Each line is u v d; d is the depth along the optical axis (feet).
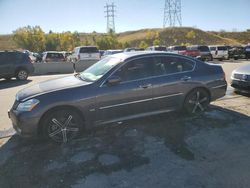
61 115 16.10
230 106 23.44
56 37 211.61
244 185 11.62
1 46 281.74
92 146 15.79
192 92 20.21
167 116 20.53
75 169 13.25
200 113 20.89
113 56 19.61
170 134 17.21
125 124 19.10
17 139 17.40
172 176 12.39
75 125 16.57
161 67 19.02
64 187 11.81
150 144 15.83
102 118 17.16
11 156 14.92
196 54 91.50
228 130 17.71
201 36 343.67
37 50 197.88
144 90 18.04
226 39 361.71
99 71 18.16
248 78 26.53
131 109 17.88
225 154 14.43
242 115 20.77
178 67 19.70
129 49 99.40
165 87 18.80
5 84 44.34
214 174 12.50
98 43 209.77
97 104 16.72
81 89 16.43
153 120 19.76
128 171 12.93
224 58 101.91
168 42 317.22
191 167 13.15
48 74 64.64
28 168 13.52
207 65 21.09
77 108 16.24
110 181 12.14
